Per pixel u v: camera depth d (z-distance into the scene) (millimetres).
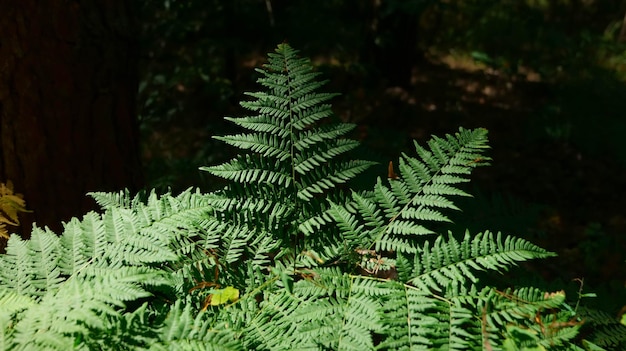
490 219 2551
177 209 1670
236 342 1340
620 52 13383
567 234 6926
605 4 15484
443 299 1480
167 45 8047
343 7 11195
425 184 1787
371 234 1741
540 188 7938
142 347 1311
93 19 3516
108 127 3734
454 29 13844
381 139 8156
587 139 8367
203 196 1791
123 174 3910
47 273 1511
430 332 1360
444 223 2439
